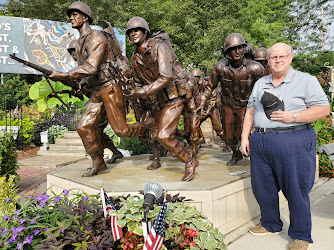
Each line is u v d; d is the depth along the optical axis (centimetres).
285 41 2812
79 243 227
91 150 495
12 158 596
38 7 2300
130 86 430
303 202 341
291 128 337
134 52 462
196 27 2550
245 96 549
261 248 355
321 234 390
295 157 336
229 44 497
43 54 1430
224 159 655
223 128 581
